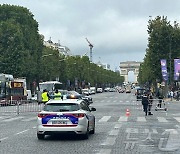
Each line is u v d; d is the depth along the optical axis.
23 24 73.88
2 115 35.84
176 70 64.00
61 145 15.77
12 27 69.81
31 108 42.81
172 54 75.88
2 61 69.06
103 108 45.44
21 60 69.81
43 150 14.39
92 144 16.00
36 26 76.31
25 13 74.38
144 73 111.12
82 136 17.77
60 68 102.31
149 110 34.25
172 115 33.91
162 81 76.38
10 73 69.31
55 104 17.69
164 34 75.94
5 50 69.44
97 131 21.08
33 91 82.62
